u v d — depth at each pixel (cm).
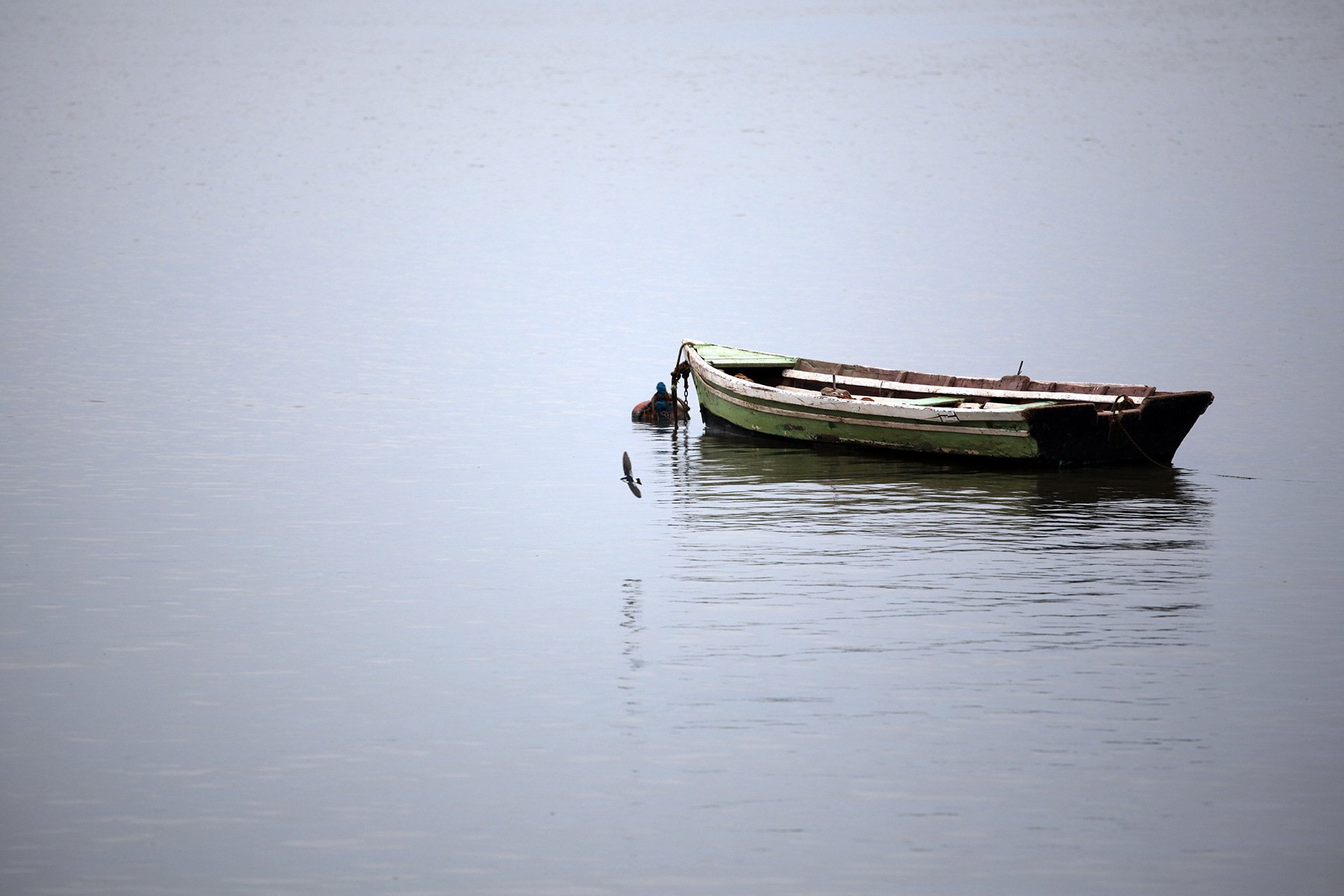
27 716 6069
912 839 5044
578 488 9888
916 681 6306
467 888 4809
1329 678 6278
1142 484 9750
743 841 5053
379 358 15250
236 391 13438
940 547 8294
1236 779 5400
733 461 10681
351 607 7406
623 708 6094
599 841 5059
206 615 7294
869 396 11569
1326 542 8312
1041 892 4744
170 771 5578
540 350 15788
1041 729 5825
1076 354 14850
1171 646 6675
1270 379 13362
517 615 7262
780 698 6166
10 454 10888
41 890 4816
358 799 5353
